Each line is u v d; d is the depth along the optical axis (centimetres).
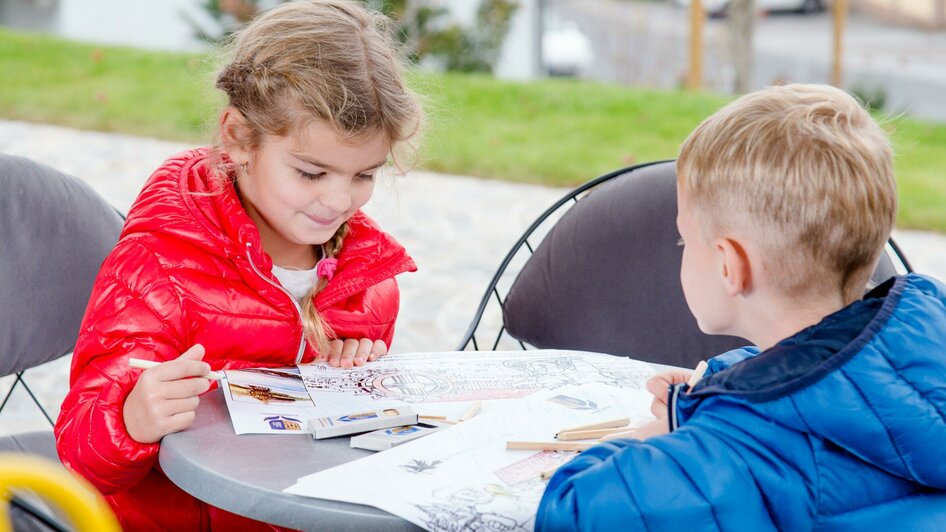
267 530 156
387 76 152
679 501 100
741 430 102
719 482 100
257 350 160
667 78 1347
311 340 163
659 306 206
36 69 952
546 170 728
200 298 155
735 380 105
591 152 776
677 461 101
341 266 170
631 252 208
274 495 107
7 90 876
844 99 113
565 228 215
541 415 133
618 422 130
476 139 804
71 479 85
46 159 666
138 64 991
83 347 148
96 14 1306
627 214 210
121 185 607
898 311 107
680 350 204
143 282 152
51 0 1323
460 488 110
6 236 186
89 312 151
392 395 142
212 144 165
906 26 1495
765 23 1543
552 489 105
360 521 103
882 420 101
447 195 648
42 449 188
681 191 117
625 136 827
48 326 191
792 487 100
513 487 111
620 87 1009
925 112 1117
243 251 157
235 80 153
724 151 110
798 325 111
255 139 151
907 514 104
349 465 114
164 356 150
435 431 127
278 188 151
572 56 1377
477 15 1207
